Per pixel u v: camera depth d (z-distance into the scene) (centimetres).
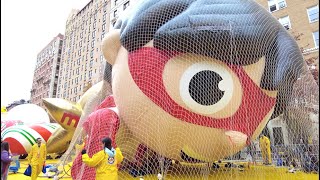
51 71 6188
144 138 656
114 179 473
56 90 6022
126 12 772
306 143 786
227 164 826
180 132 597
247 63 584
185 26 571
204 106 577
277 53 619
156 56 606
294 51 637
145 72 611
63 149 1329
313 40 1914
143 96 612
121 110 667
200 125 581
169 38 581
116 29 736
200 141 600
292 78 629
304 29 1969
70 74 5094
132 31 630
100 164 470
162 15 619
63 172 901
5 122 1577
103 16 4491
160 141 630
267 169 834
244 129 589
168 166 709
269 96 618
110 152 480
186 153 638
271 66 612
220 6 605
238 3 626
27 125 1388
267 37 605
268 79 605
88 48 4669
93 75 4306
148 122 623
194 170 725
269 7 2197
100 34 4434
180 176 709
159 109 598
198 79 576
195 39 563
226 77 576
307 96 706
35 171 752
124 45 648
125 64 655
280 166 884
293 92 667
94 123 665
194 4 614
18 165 973
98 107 804
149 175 715
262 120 612
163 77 593
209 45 564
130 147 700
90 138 651
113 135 645
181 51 579
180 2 626
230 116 582
